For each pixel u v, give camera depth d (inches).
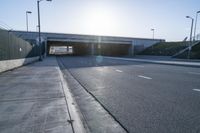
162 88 352.8
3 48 557.3
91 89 351.6
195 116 199.9
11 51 642.8
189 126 174.1
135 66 910.4
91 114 213.0
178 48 2242.9
